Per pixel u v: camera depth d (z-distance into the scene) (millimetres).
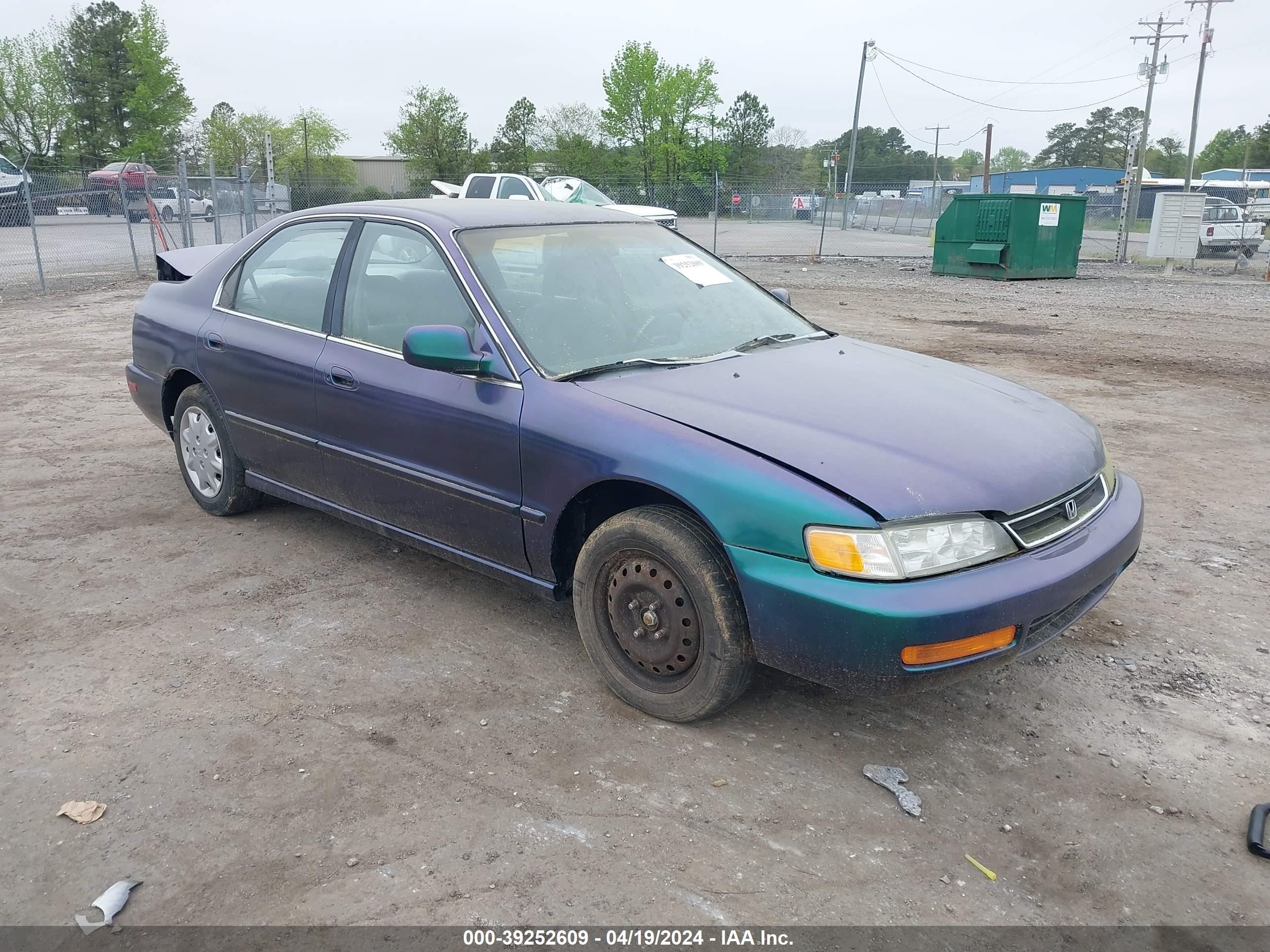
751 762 3061
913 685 2764
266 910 2436
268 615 4066
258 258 4711
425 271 3895
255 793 2885
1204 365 9922
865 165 118062
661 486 3049
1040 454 3184
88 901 2467
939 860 2633
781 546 2836
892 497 2797
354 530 5047
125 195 18672
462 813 2803
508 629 3963
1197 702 3426
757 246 29750
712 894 2496
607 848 2664
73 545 4832
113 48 68375
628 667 3350
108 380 8914
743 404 3275
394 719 3287
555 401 3375
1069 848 2686
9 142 66750
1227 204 25703
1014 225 19688
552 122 72375
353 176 63125
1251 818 2734
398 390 3826
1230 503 5543
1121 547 3219
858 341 4391
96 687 3482
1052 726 3277
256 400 4547
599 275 4047
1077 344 11234
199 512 5320
